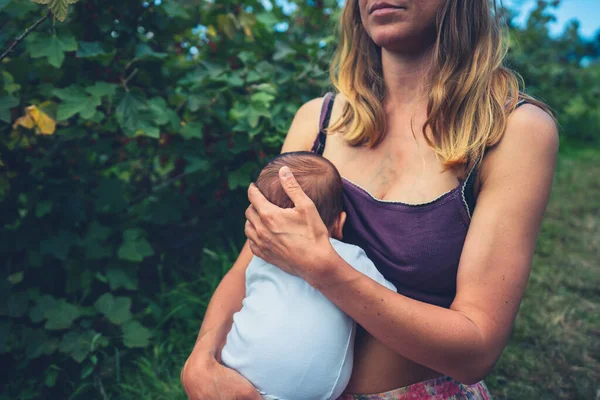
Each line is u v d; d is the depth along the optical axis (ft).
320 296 3.81
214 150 8.28
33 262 7.35
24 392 6.68
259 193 3.87
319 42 9.01
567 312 9.35
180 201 8.67
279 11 9.51
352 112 4.54
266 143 8.09
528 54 20.81
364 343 4.00
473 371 3.54
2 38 6.42
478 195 3.79
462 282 3.62
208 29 8.73
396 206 3.92
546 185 3.67
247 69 8.24
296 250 3.60
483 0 4.02
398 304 3.46
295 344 3.72
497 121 3.77
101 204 7.83
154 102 7.22
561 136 24.44
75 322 7.34
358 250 3.95
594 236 13.14
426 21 4.00
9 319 6.88
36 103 7.09
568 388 7.37
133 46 7.41
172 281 8.91
